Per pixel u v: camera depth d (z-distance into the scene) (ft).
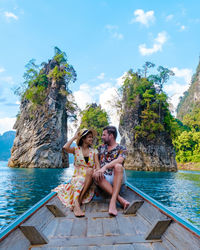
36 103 123.13
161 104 146.61
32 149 114.83
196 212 20.88
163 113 146.82
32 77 136.56
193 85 426.51
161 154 138.21
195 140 215.10
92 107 198.49
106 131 10.23
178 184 50.80
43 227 6.70
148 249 5.39
